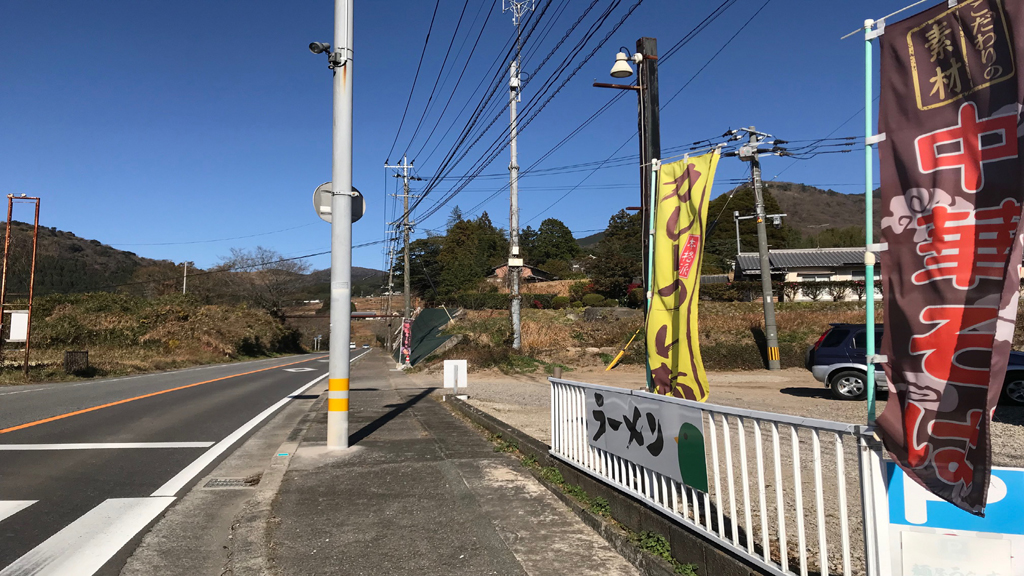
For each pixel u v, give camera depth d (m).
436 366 24.42
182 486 6.41
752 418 3.17
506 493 5.68
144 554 4.47
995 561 2.50
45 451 7.99
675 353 5.58
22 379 20.16
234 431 9.95
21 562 4.27
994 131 2.31
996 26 2.31
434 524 4.82
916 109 2.55
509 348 23.77
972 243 2.36
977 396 2.29
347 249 8.11
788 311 27.14
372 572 3.91
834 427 2.71
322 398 15.23
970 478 2.27
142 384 18.81
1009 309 2.21
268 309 69.19
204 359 38.53
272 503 5.46
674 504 3.92
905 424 2.48
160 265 68.38
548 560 4.04
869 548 2.62
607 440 4.93
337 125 8.12
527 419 10.70
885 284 2.62
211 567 4.24
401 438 8.59
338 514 5.12
